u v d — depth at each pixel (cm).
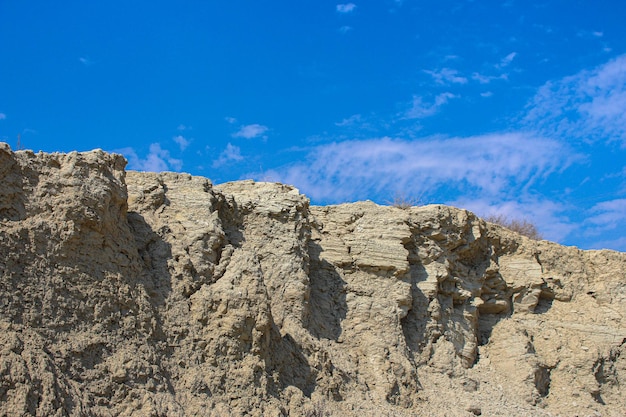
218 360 1497
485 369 2269
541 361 2339
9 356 1184
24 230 1338
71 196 1412
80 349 1307
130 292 1450
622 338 2477
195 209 1744
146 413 1307
